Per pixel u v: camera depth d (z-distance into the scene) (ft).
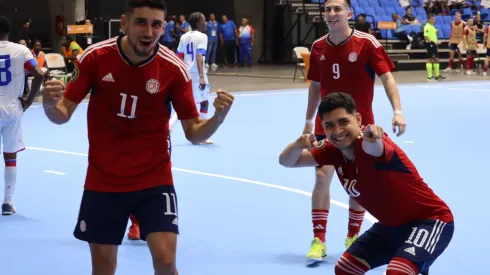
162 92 12.16
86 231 12.38
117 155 12.26
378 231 13.07
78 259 18.33
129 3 11.51
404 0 94.68
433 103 52.90
